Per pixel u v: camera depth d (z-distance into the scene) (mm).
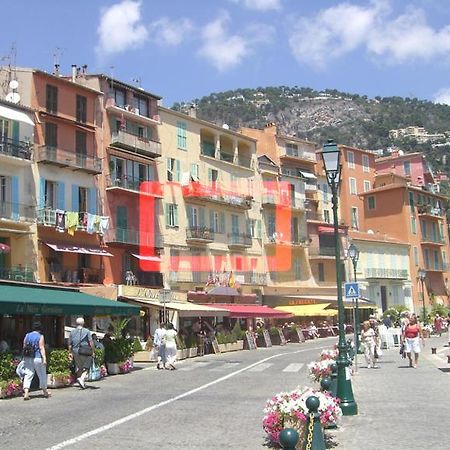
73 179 40000
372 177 78750
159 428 11133
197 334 35500
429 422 11289
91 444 9648
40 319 22062
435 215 79562
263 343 43406
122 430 10938
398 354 31469
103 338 24031
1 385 16109
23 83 37969
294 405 9352
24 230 36000
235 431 10750
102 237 41250
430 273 78312
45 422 11977
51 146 38188
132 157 44750
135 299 34531
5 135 35938
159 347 25906
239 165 56344
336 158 14375
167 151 48625
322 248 64562
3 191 35656
